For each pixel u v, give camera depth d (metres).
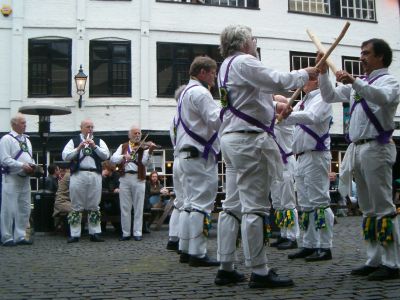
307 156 5.03
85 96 14.59
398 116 17.16
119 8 14.93
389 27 17.95
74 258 5.74
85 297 3.46
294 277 4.02
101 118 14.62
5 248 7.08
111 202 9.35
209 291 3.56
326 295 3.30
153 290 3.66
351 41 17.31
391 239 3.83
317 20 16.95
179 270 4.63
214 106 4.58
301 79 3.53
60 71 14.68
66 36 14.68
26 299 3.45
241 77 3.52
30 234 8.14
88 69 14.70
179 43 15.33
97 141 8.11
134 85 14.85
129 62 14.91
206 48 15.58
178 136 4.95
